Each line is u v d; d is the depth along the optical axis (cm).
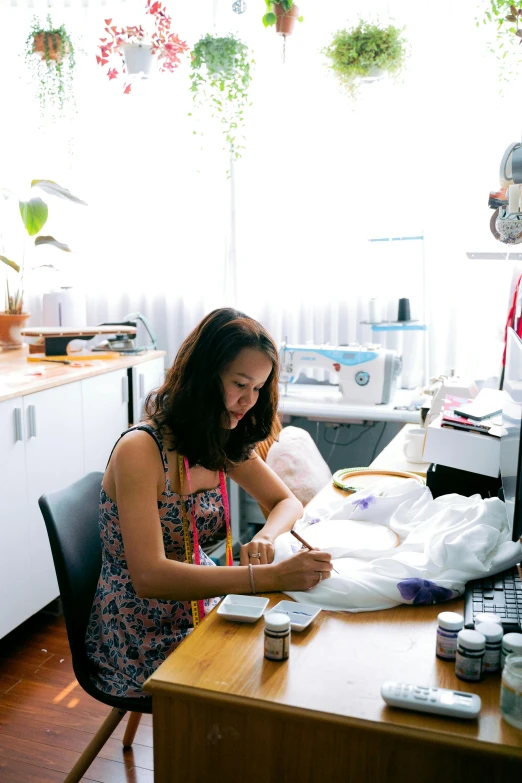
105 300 363
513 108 295
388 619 123
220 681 104
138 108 340
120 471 138
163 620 149
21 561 249
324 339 336
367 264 324
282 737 99
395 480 192
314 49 313
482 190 305
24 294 369
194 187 339
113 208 352
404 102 307
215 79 312
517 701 93
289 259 332
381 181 316
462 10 295
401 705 97
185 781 105
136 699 143
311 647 113
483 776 92
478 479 180
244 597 128
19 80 352
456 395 226
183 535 149
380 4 303
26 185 359
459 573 130
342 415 291
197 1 325
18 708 221
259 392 152
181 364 141
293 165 323
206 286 346
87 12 339
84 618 152
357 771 97
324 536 151
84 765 152
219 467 148
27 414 248
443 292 318
